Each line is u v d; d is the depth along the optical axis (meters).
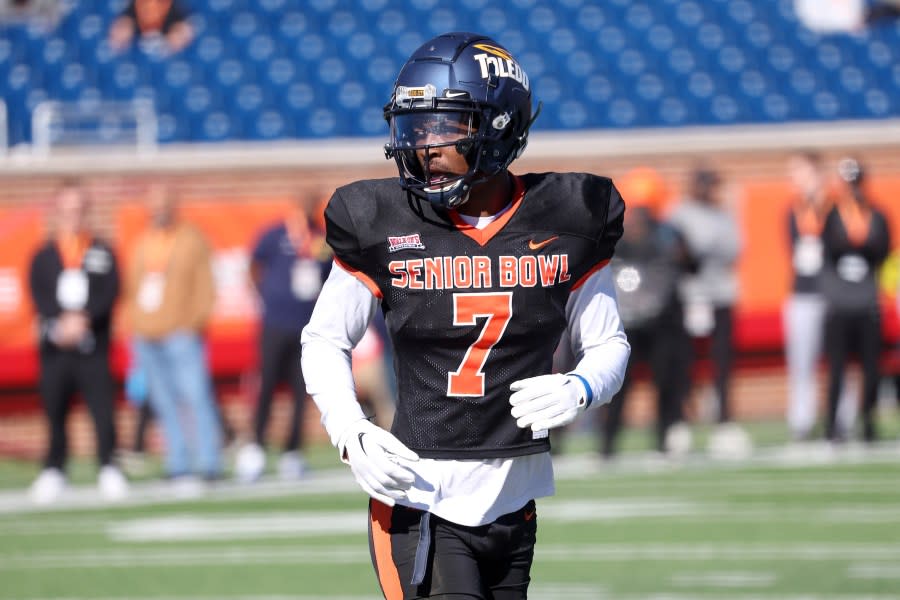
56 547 27.86
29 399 42.72
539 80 55.84
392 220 12.02
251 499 33.38
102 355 34.22
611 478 35.03
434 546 12.09
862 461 36.59
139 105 50.56
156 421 43.94
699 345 45.56
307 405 45.00
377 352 37.31
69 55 55.81
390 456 11.60
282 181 44.81
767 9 59.00
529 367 12.12
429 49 12.08
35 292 33.94
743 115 55.16
